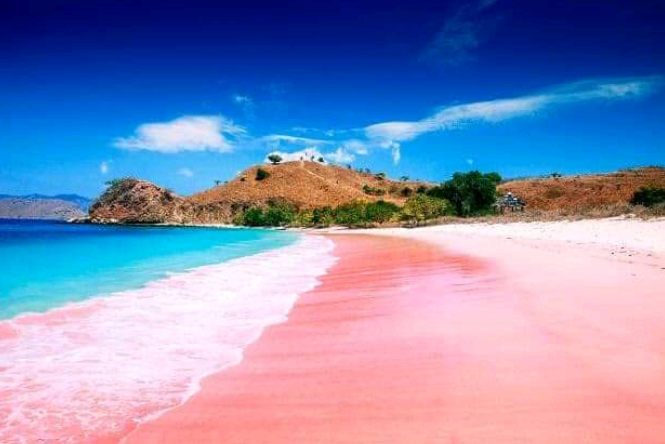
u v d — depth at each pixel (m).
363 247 32.84
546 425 4.30
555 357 5.95
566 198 115.00
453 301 10.09
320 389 5.64
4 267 20.97
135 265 21.69
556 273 12.48
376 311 9.79
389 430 4.46
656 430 4.09
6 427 4.89
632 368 5.43
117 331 8.88
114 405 5.42
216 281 15.75
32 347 7.84
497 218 64.75
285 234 77.06
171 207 168.12
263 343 7.91
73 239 53.66
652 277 10.90
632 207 39.06
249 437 4.54
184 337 8.41
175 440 4.56
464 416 4.60
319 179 188.62
